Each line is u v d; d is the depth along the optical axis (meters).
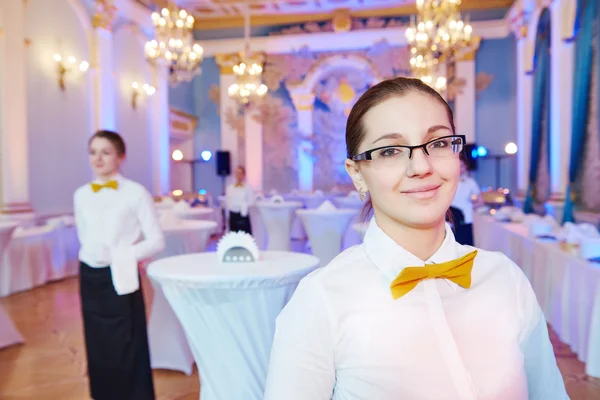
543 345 0.99
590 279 3.36
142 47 10.01
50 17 7.36
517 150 10.91
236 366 2.14
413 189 0.86
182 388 3.26
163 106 10.66
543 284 4.35
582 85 6.60
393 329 0.85
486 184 11.61
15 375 3.45
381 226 0.93
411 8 11.73
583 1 6.65
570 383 3.21
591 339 3.30
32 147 7.01
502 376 0.88
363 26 11.95
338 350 0.87
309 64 12.23
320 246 5.82
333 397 0.92
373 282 0.89
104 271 2.62
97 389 2.68
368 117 0.90
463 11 11.59
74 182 7.95
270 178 12.59
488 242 6.68
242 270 2.18
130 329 2.61
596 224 6.14
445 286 0.90
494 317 0.91
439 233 0.94
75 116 7.97
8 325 4.07
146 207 2.67
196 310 2.14
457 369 0.84
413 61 8.09
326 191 12.38
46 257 6.45
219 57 12.63
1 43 6.38
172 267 2.31
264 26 12.45
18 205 6.56
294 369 0.87
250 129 12.51
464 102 11.48
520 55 10.27
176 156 12.29
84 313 2.68
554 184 7.87
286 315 0.91
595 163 6.22
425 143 0.86
